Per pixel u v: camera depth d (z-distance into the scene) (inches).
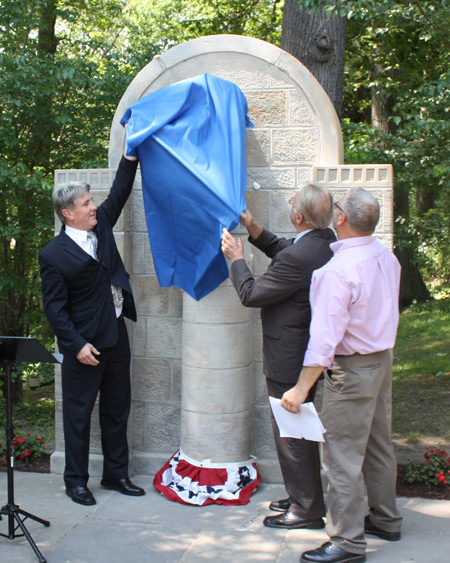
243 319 155.0
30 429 229.8
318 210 130.9
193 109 150.0
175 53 164.2
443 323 406.9
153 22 413.4
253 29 403.5
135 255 168.7
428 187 262.8
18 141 239.3
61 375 163.0
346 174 153.2
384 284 120.0
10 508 129.6
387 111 366.9
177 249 151.7
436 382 279.7
